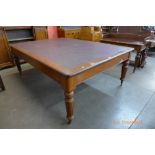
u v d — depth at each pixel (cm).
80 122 144
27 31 313
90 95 190
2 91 200
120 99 181
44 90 203
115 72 264
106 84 219
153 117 151
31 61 157
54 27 351
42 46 190
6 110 162
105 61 130
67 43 212
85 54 149
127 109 163
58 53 154
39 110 162
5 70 276
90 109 163
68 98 120
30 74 255
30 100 180
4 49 270
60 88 207
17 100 180
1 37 260
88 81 228
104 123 143
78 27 373
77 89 205
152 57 352
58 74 114
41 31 316
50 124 142
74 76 110
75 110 161
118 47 182
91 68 122
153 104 171
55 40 241
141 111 159
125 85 215
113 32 364
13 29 285
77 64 119
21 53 178
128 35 312
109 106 168
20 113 157
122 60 170
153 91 199
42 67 136
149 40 261
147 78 238
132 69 276
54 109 163
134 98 183
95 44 203
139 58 264
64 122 144
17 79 236
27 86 213
